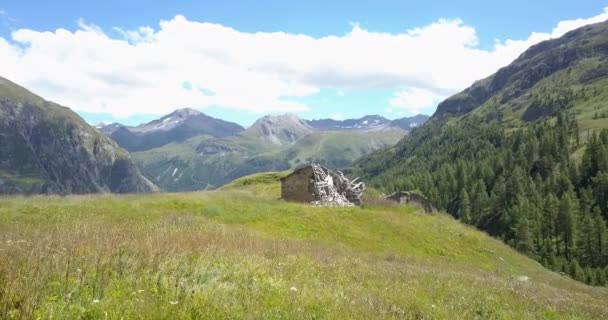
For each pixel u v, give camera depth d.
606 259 110.25
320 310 9.16
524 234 115.75
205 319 7.27
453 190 162.75
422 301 12.48
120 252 11.17
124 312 7.03
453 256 39.94
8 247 10.83
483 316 12.55
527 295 18.39
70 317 6.72
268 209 38.47
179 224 25.52
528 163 172.88
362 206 52.22
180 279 9.93
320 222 37.66
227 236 21.33
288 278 12.98
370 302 10.84
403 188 176.62
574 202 129.50
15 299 6.45
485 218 144.75
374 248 35.34
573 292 29.05
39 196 31.92
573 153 179.00
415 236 41.25
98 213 28.36
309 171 55.00
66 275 8.48
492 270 37.66
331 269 16.64
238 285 10.41
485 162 177.12
